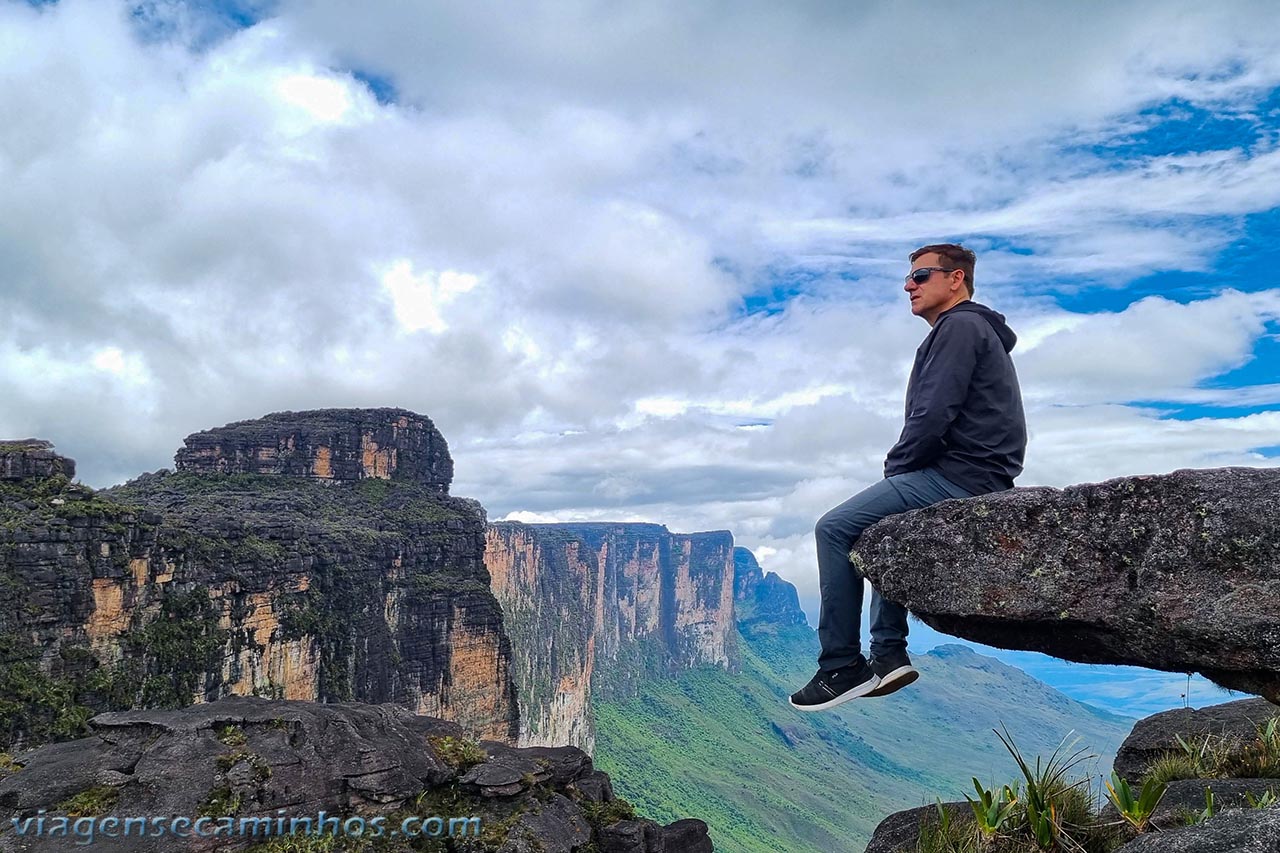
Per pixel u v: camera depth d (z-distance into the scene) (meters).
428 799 16.91
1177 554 5.98
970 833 8.23
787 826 183.00
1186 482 6.05
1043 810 7.86
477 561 105.81
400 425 121.19
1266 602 5.63
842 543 7.53
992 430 7.26
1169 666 6.15
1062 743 8.66
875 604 7.75
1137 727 12.33
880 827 9.79
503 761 18.33
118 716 16.22
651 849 18.56
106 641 51.88
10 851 13.14
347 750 16.31
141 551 55.53
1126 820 7.55
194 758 15.14
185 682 57.44
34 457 52.88
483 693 95.44
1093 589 6.29
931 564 6.92
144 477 107.12
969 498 6.90
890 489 7.44
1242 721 11.18
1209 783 8.47
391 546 90.19
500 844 15.99
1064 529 6.43
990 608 6.66
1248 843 5.39
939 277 7.98
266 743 15.82
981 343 7.25
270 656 68.69
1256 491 5.84
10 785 14.30
